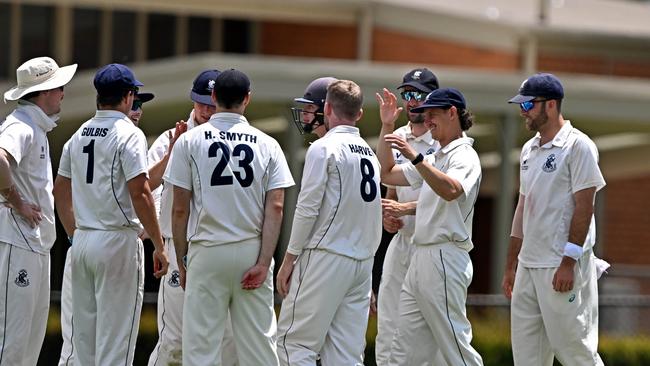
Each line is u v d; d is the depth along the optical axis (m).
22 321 32.03
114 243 31.39
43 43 81.12
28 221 31.97
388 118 34.38
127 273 31.66
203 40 84.31
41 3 80.50
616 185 83.00
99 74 31.48
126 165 31.06
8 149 31.23
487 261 82.62
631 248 83.25
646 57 85.94
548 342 33.69
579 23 93.81
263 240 30.61
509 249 35.03
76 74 76.69
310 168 31.53
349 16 82.81
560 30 82.81
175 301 33.88
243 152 30.42
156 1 79.31
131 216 31.52
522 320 33.59
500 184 62.75
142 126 66.81
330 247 31.75
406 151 31.81
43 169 32.34
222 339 31.30
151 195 31.31
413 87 35.81
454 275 33.00
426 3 88.19
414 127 36.06
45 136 32.59
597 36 83.50
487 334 53.06
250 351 30.91
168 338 34.00
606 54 85.06
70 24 81.38
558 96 32.88
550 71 84.81
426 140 35.78
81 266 31.70
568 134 32.84
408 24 83.25
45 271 32.66
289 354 32.03
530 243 33.22
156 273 31.81
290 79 58.09
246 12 81.19
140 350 49.59
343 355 32.16
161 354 34.22
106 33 82.25
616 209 83.12
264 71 57.72
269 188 30.73
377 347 36.34
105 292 31.53
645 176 83.31
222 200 30.22
